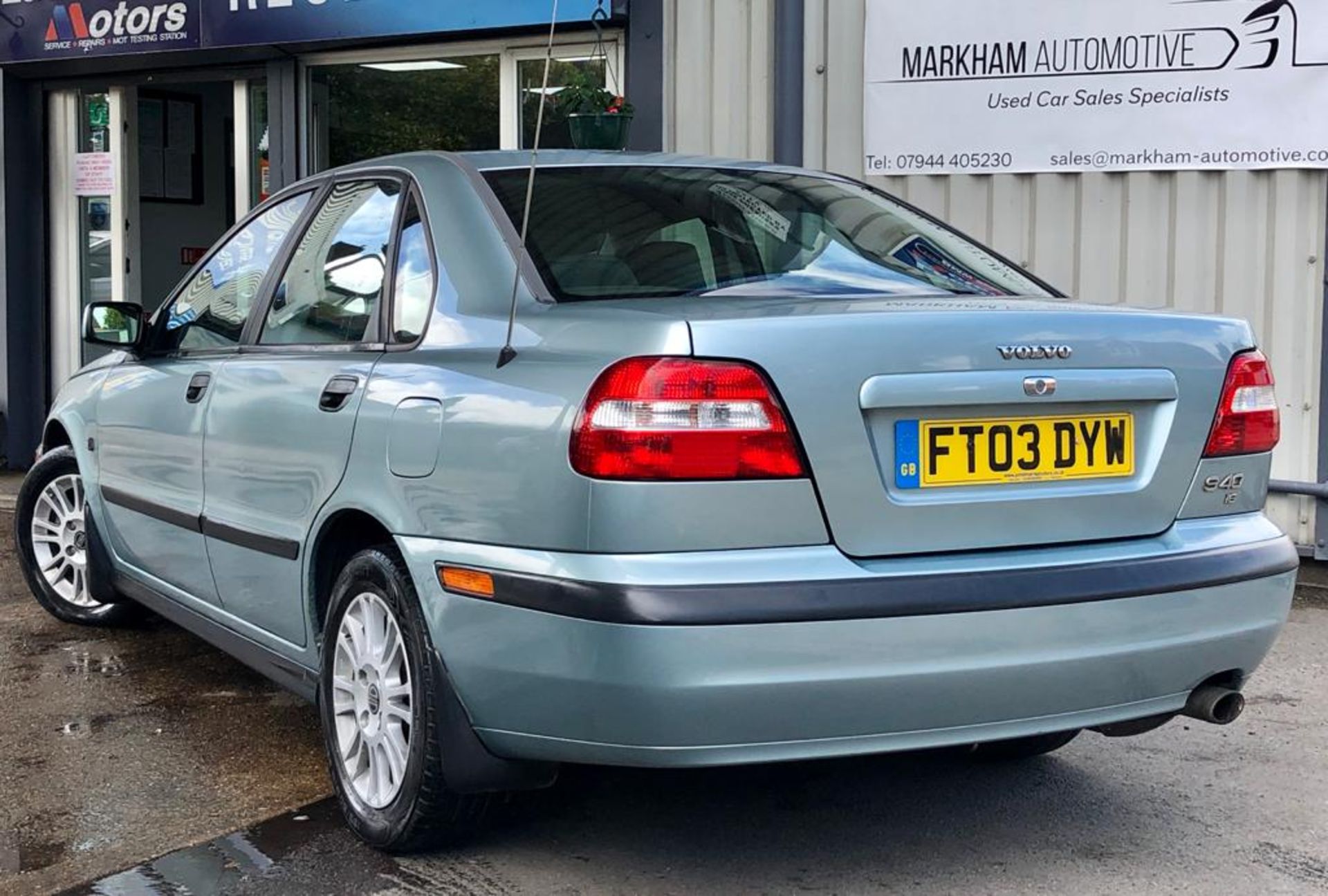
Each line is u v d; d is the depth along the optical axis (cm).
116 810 369
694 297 325
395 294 356
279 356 390
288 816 364
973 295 350
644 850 341
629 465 270
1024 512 296
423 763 313
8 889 321
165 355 471
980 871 330
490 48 838
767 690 270
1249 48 650
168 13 902
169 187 1132
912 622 277
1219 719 324
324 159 909
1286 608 327
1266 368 335
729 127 768
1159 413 314
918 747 285
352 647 346
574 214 348
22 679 488
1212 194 668
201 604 437
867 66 732
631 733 273
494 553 291
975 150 712
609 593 268
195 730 434
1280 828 359
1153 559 305
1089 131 687
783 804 372
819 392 278
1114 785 389
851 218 389
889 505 283
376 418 331
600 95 751
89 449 517
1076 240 698
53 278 1013
